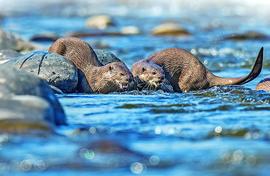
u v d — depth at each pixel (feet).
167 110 93.86
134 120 87.04
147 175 62.80
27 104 78.69
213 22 264.31
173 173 63.21
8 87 81.30
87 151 68.90
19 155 68.28
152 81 116.37
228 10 307.58
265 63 155.22
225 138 76.59
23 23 261.85
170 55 122.62
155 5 333.62
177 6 327.06
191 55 123.34
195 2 330.75
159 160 67.00
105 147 69.36
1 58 126.11
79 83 114.01
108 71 114.01
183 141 75.31
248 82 124.36
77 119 87.25
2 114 76.79
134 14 303.07
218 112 92.48
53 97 85.35
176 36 220.02
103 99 103.91
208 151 70.44
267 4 314.35
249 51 183.93
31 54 112.16
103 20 254.27
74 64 113.91
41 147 71.05
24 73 84.64
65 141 73.51
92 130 79.82
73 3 350.43
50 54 112.16
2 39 168.55
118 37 219.00
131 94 110.63
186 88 120.98
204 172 63.00
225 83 121.39
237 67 155.53
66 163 65.67
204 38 214.90
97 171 63.82
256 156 67.26
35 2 348.79
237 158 66.74
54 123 80.33
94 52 120.57
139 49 186.60
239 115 90.33
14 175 62.75
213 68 154.51
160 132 80.02
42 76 108.47
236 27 246.06
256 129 80.84
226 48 189.88
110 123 85.05
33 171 63.77
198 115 90.43
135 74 118.42
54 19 283.38
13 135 74.69
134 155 68.23
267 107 96.12
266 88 114.01
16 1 346.74
